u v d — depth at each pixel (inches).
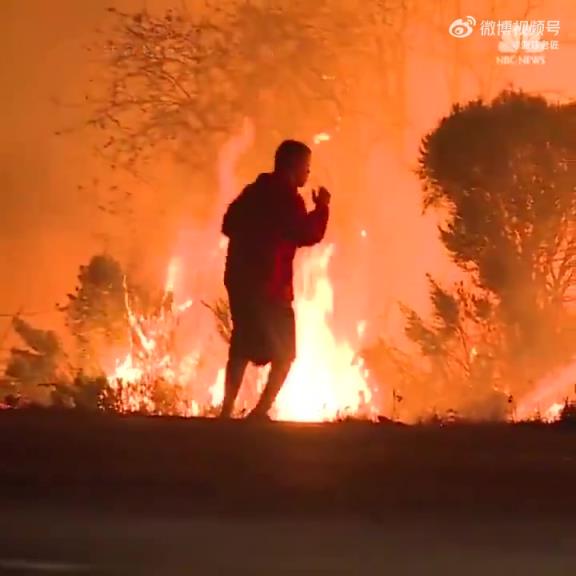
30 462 1121.4
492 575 820.6
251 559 842.2
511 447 1254.9
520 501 987.3
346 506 969.5
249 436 1293.1
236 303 1437.0
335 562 839.1
